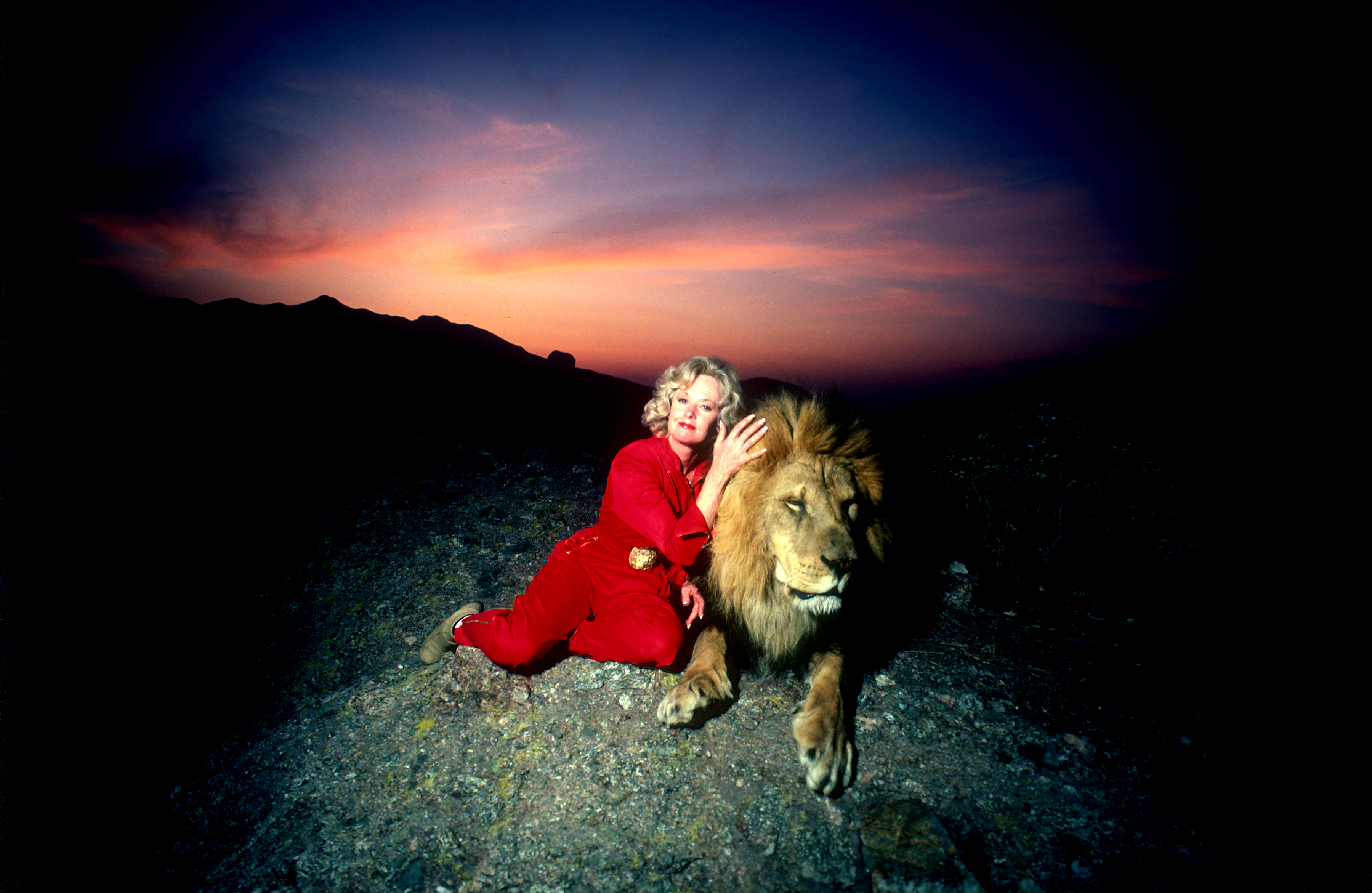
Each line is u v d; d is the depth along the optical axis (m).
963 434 4.53
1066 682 2.58
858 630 2.62
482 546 3.76
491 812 2.01
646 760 2.15
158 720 2.78
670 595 2.53
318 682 2.92
